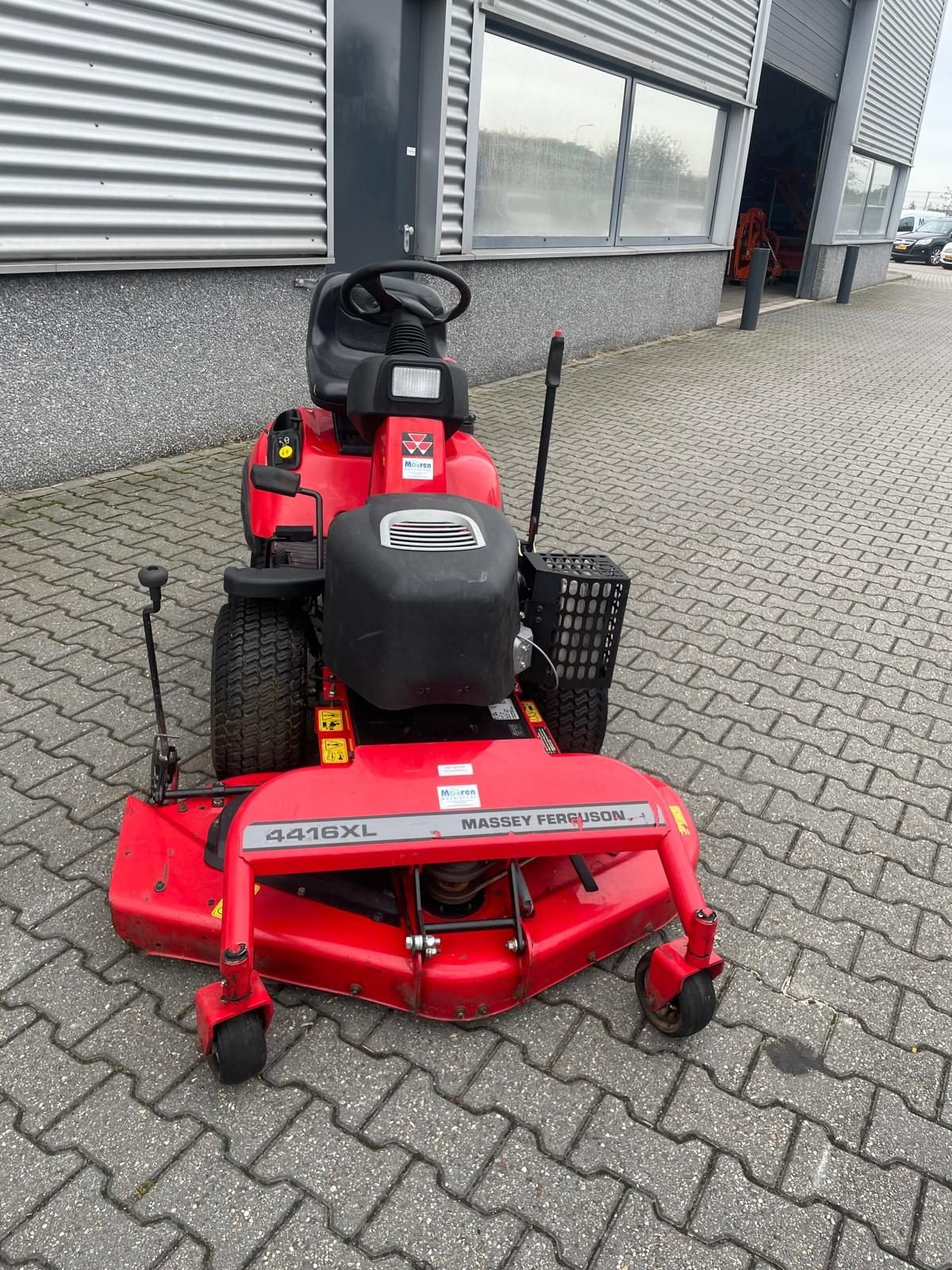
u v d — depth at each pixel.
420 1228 2.00
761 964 2.77
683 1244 2.01
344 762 2.55
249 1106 2.23
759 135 19.72
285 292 6.63
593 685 3.03
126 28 5.25
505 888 2.66
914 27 17.88
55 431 5.63
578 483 6.70
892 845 3.30
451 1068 2.37
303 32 6.17
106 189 5.41
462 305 3.47
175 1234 1.96
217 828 2.62
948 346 13.62
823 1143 2.26
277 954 2.42
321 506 2.95
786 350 12.51
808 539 6.00
